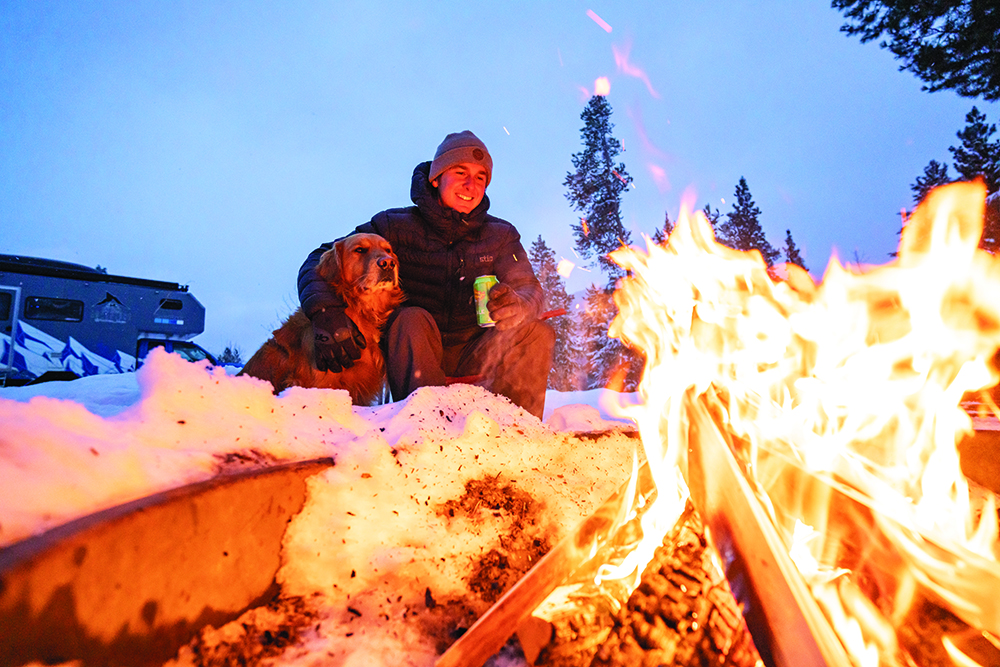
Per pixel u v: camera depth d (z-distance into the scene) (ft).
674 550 4.90
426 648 4.18
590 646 4.19
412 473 5.52
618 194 67.72
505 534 5.61
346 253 10.87
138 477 3.23
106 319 31.58
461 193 10.87
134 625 2.78
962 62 42.29
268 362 11.09
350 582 4.50
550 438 7.01
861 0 43.27
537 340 10.03
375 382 11.37
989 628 3.79
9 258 30.66
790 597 3.25
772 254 74.02
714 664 4.24
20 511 2.47
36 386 10.46
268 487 4.09
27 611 2.10
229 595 3.64
